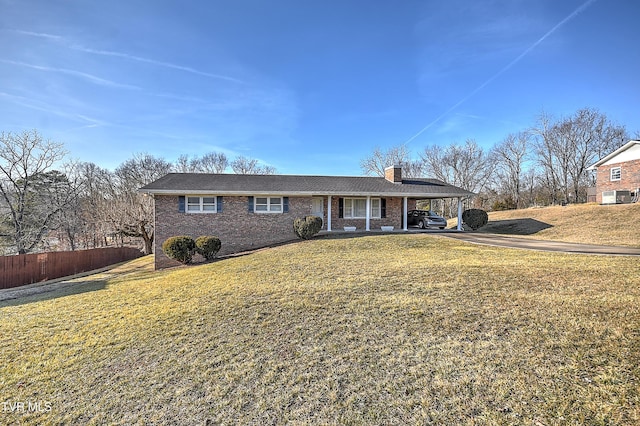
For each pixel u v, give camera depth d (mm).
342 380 3660
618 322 4594
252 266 10922
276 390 3545
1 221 24531
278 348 4555
